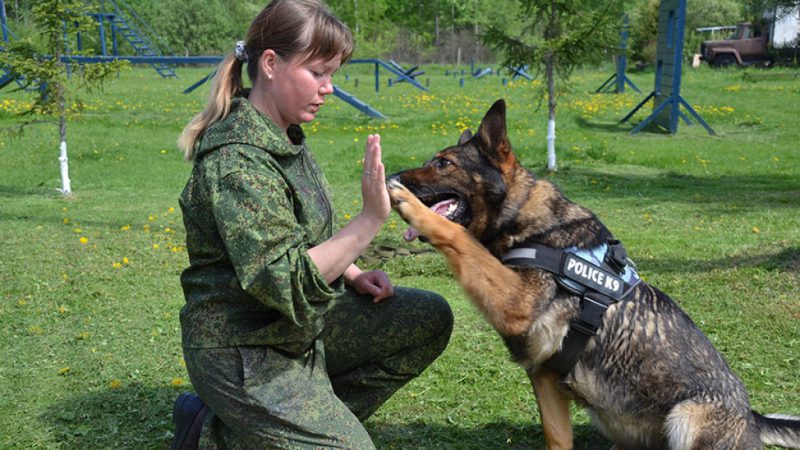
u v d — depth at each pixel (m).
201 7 47.16
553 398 3.35
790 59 36.00
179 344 4.91
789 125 17.48
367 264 6.86
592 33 11.86
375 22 49.62
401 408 4.02
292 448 2.53
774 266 6.24
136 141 15.23
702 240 7.46
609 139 15.95
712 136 16.34
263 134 2.49
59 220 8.80
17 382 4.30
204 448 2.75
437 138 15.93
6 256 7.07
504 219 3.36
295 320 2.41
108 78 10.81
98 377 4.38
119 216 9.05
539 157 13.70
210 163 2.45
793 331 4.83
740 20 49.28
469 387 4.25
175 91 25.61
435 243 3.13
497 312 3.09
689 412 3.04
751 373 4.27
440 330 3.27
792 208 9.19
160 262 7.00
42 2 10.17
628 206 9.61
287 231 2.38
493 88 28.45
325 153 14.06
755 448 3.17
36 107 10.70
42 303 5.76
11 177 11.88
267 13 2.52
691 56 40.00
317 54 2.52
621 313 3.16
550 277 3.13
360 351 3.20
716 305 5.40
